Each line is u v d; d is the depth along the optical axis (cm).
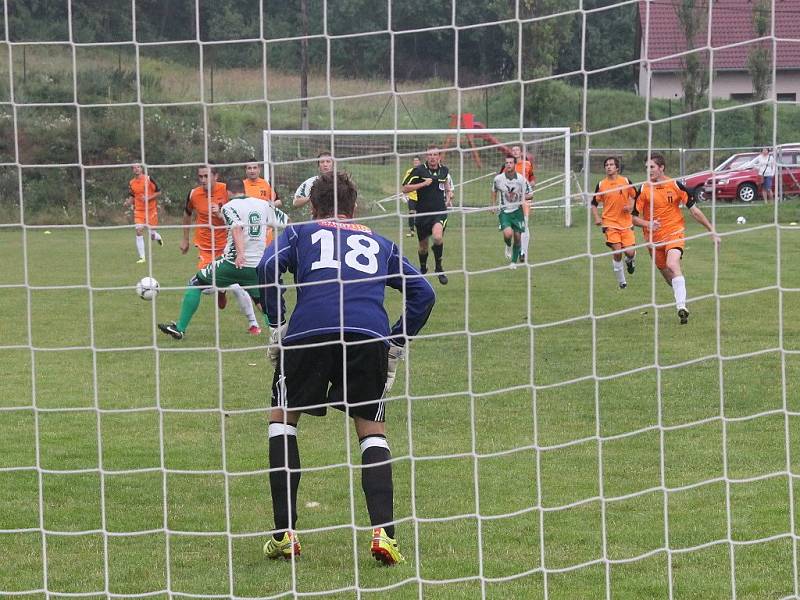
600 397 1448
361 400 863
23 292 2741
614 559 867
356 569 794
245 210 1927
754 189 4584
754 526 935
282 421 882
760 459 1137
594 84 6062
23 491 1070
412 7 5734
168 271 3253
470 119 5062
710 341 1872
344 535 939
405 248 3725
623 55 6122
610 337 1934
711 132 939
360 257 884
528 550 891
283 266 886
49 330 2138
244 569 860
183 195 5069
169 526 965
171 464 1164
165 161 4988
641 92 4788
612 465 1127
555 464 1138
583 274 2972
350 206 911
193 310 1961
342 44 5697
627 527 941
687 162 4700
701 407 1382
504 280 2848
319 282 852
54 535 941
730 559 830
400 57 5781
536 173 4931
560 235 4075
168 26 5041
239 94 5294
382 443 870
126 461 1179
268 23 5506
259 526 964
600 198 2581
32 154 4631
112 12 4853
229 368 1727
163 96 4756
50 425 1352
